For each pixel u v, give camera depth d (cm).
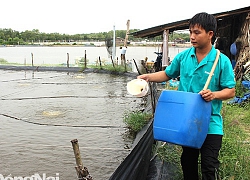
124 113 871
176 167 428
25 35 8788
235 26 1281
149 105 867
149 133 498
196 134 270
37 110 925
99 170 495
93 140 639
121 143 617
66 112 897
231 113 704
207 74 286
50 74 1956
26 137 661
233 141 459
